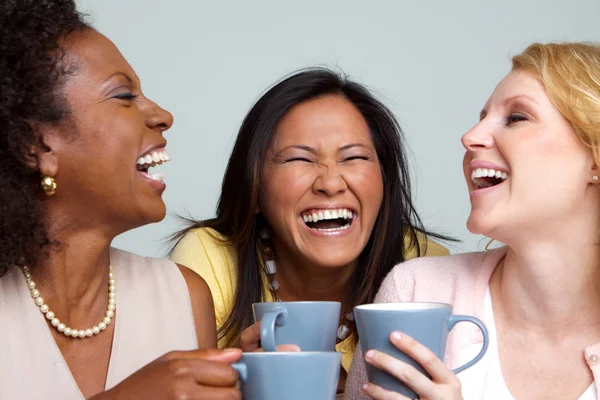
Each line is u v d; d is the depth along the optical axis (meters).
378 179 1.99
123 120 1.30
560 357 1.33
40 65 1.24
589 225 1.30
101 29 3.31
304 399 1.02
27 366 1.29
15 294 1.32
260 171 2.02
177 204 3.39
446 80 3.39
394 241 2.09
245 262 2.08
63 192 1.30
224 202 2.18
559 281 1.32
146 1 3.36
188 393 1.03
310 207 1.95
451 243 2.48
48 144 1.27
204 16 3.41
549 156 1.27
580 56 1.29
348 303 2.10
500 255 1.45
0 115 1.24
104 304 1.41
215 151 3.43
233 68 3.44
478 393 1.34
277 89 2.01
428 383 1.08
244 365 1.04
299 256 2.02
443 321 1.09
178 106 3.41
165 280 1.51
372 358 1.09
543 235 1.30
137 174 1.33
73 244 1.33
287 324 1.21
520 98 1.30
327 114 1.96
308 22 3.45
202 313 1.55
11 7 1.24
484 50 3.36
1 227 1.25
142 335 1.43
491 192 1.31
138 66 3.38
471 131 1.34
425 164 3.39
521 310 1.36
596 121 1.24
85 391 1.35
